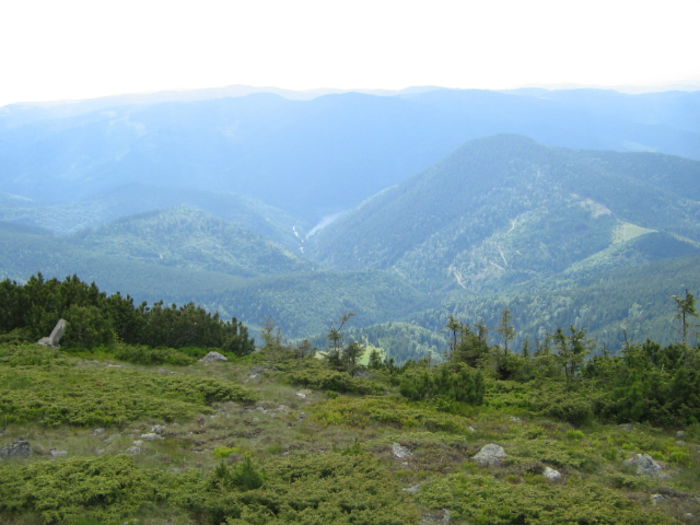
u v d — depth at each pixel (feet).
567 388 108.27
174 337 142.92
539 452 65.05
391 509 48.06
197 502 47.55
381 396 103.86
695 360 116.88
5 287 131.44
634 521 46.29
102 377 93.81
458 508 49.01
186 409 78.74
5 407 70.08
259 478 52.31
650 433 81.51
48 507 44.86
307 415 83.56
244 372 119.75
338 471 56.18
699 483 58.80
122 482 49.75
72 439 63.57
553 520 46.14
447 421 79.82
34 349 112.27
